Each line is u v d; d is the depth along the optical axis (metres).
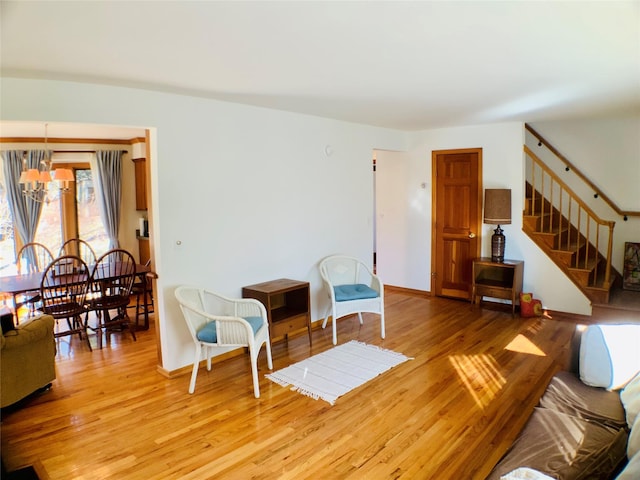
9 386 3.03
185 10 1.86
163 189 3.56
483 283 5.57
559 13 1.97
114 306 4.52
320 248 5.03
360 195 5.55
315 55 2.56
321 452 2.55
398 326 4.96
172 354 3.68
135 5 1.80
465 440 2.65
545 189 6.11
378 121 5.27
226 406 3.14
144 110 3.41
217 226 3.95
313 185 4.89
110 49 2.37
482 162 5.73
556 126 6.00
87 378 3.66
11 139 6.09
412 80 3.21
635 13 1.97
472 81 3.26
